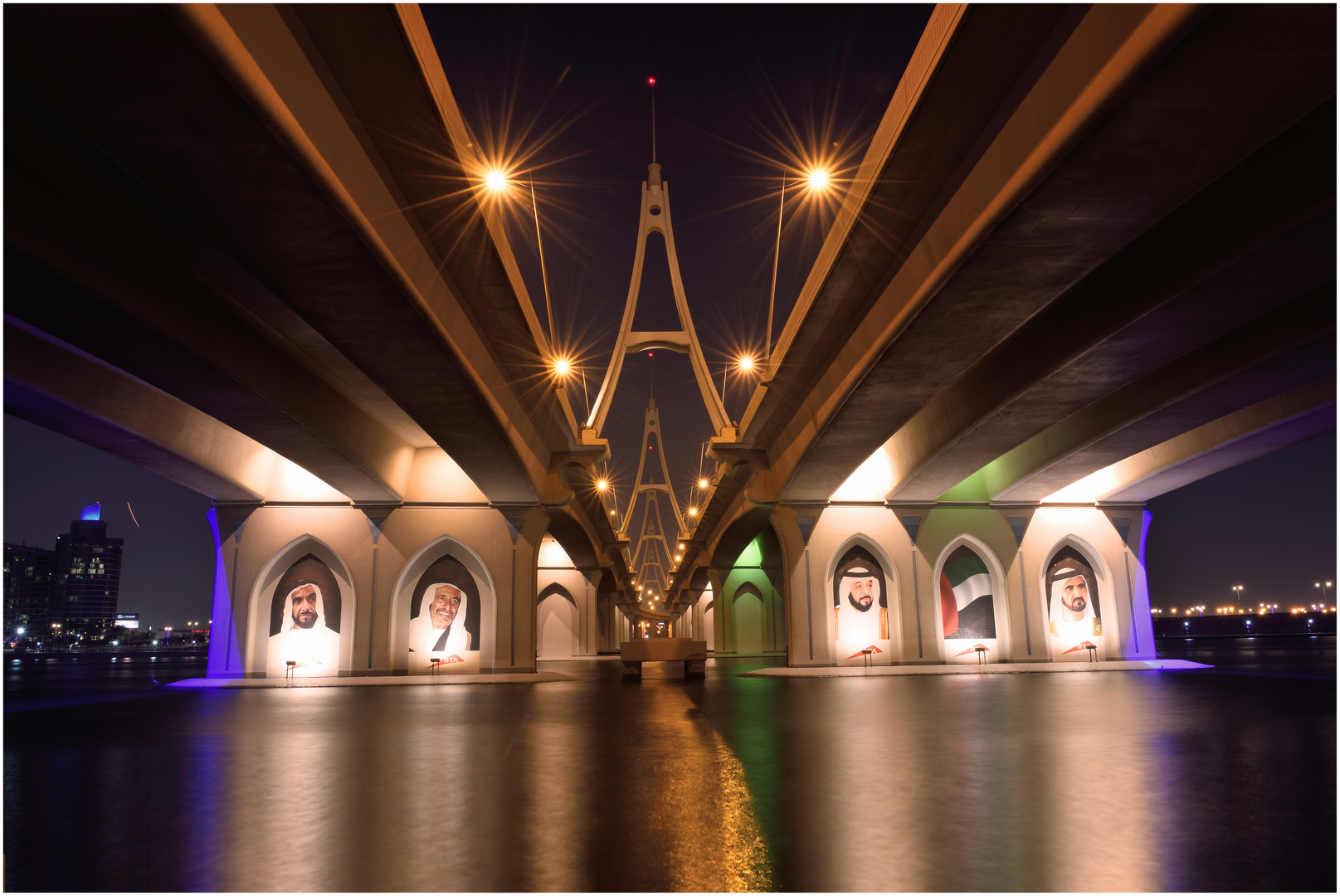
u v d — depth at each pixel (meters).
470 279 21.25
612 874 7.61
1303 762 13.17
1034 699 24.78
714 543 67.19
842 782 11.84
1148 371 24.59
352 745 16.48
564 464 42.78
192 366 22.70
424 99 13.47
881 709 22.59
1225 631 139.75
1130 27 10.48
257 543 40.88
